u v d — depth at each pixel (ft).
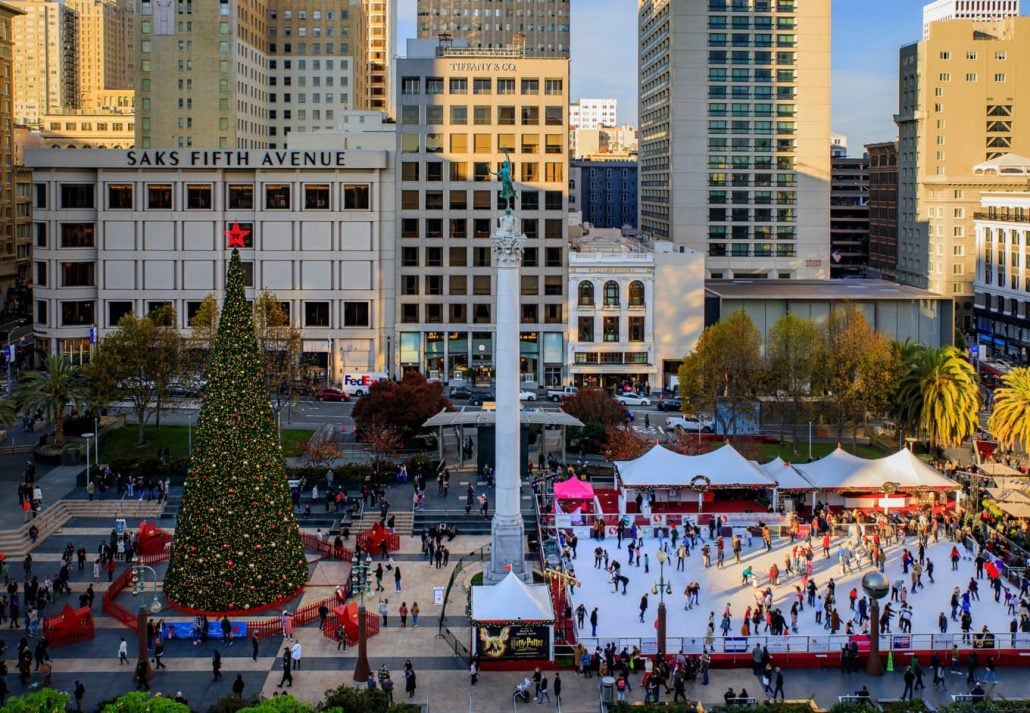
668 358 568.00
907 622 252.83
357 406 414.41
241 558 267.59
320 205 561.43
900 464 342.64
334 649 251.60
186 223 552.00
